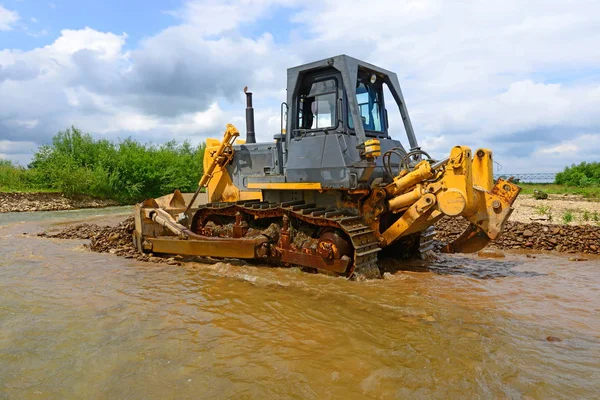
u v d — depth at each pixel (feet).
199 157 114.52
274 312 16.03
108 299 18.17
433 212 20.94
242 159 27.84
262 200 25.25
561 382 10.34
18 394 10.55
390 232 21.13
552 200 62.54
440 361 11.61
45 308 17.10
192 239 25.20
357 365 11.57
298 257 21.40
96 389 10.72
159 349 12.95
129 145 100.01
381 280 19.89
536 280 19.81
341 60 21.63
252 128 30.50
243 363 11.87
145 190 96.84
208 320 15.38
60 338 13.99
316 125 23.25
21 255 28.63
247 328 14.51
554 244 27.32
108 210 72.64
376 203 21.45
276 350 12.66
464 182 18.61
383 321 14.76
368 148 19.42
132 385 10.82
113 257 27.58
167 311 16.48
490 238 19.54
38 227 45.96
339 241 20.02
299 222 22.57
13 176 87.97
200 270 23.38
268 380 10.88
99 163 90.68
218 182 29.04
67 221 51.98
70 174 82.58
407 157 21.70
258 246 22.31
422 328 13.98
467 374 10.85
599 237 26.63
